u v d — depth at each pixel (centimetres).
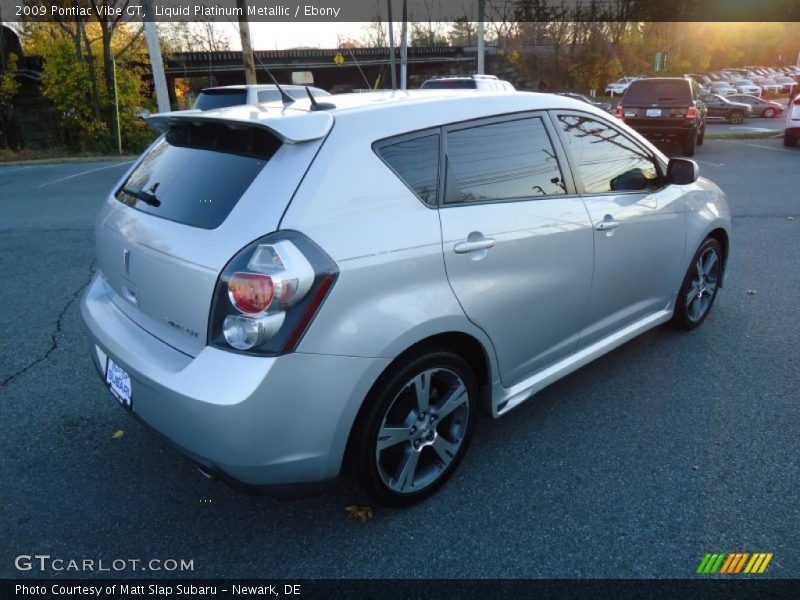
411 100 257
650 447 303
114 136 1988
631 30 5316
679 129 1402
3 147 2000
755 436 310
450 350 257
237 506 265
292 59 3027
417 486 260
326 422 215
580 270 305
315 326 206
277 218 208
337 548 240
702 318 441
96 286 296
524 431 318
